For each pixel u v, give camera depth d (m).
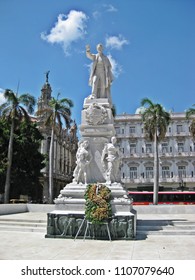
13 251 6.83
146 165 52.28
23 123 32.19
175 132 52.75
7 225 10.69
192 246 7.49
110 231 8.34
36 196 34.72
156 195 29.98
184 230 9.57
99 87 11.92
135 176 52.38
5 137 30.50
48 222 8.72
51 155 31.05
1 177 29.62
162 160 52.31
